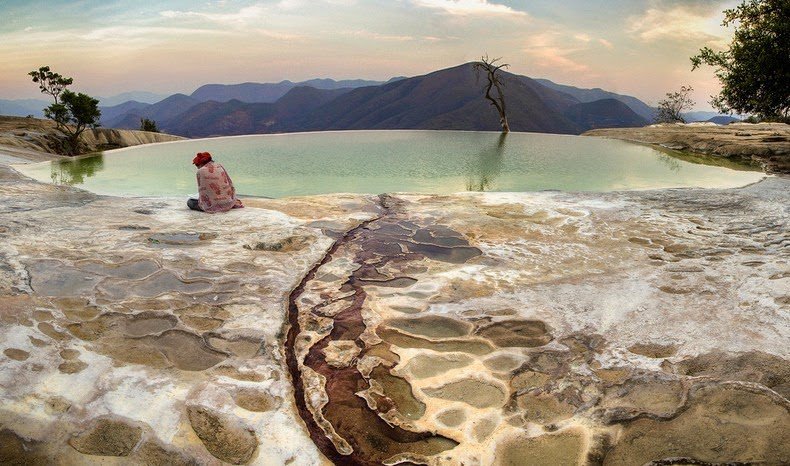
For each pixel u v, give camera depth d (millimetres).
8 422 1828
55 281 3047
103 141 19156
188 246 3908
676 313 2744
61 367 2168
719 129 14188
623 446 1795
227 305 2906
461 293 3168
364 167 10312
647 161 10828
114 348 2369
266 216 4910
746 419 1857
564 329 2664
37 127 17547
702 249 3830
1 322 2449
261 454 1793
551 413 2016
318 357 2453
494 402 2102
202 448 1798
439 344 2570
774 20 10289
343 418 2012
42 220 4430
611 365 2297
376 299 3102
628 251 3885
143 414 1933
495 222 4793
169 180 8844
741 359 2246
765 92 10898
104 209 5004
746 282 3070
